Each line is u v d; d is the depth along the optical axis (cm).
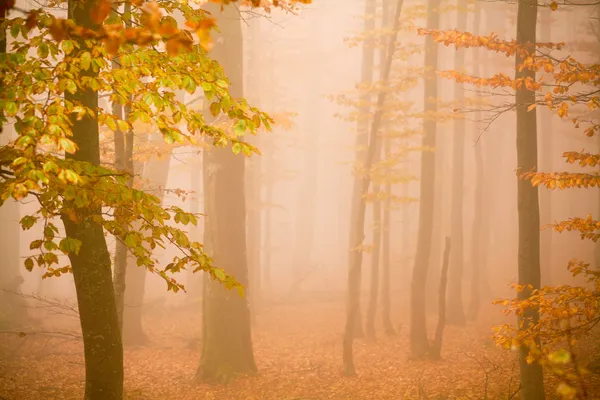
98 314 521
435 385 1123
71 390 1077
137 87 446
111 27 311
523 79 754
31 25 329
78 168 416
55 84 402
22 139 355
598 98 704
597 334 1159
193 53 438
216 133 487
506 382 1046
